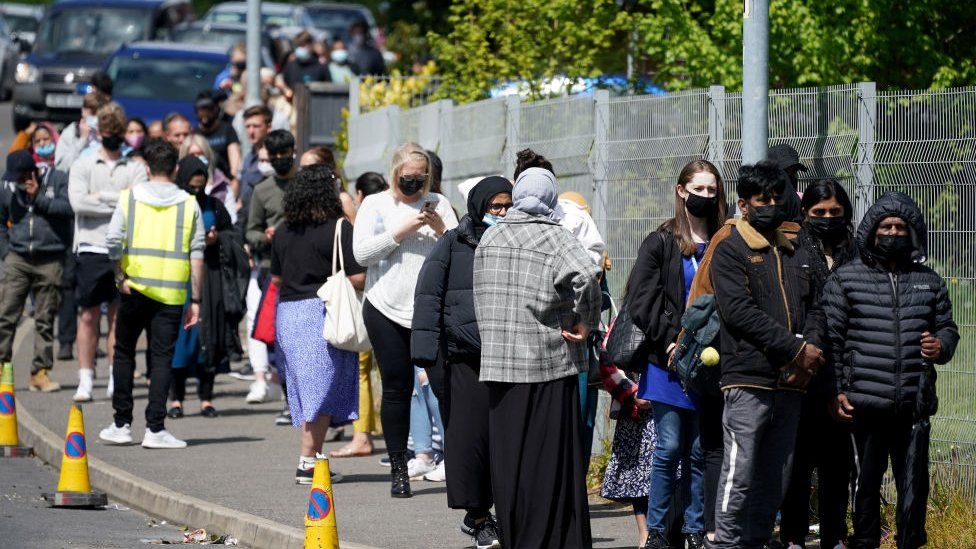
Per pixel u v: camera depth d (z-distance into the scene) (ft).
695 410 56.34
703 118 71.41
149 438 87.76
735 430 52.24
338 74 185.68
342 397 75.51
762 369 51.80
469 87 112.98
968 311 62.85
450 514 68.44
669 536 57.77
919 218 54.54
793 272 52.54
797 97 67.62
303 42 177.47
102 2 238.27
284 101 148.15
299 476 76.23
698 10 97.55
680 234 56.34
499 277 55.47
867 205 65.00
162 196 86.79
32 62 226.58
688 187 56.18
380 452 88.22
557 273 54.85
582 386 64.64
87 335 104.22
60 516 71.31
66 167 122.01
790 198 52.60
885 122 65.10
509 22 114.52
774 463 53.01
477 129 88.89
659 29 96.63
